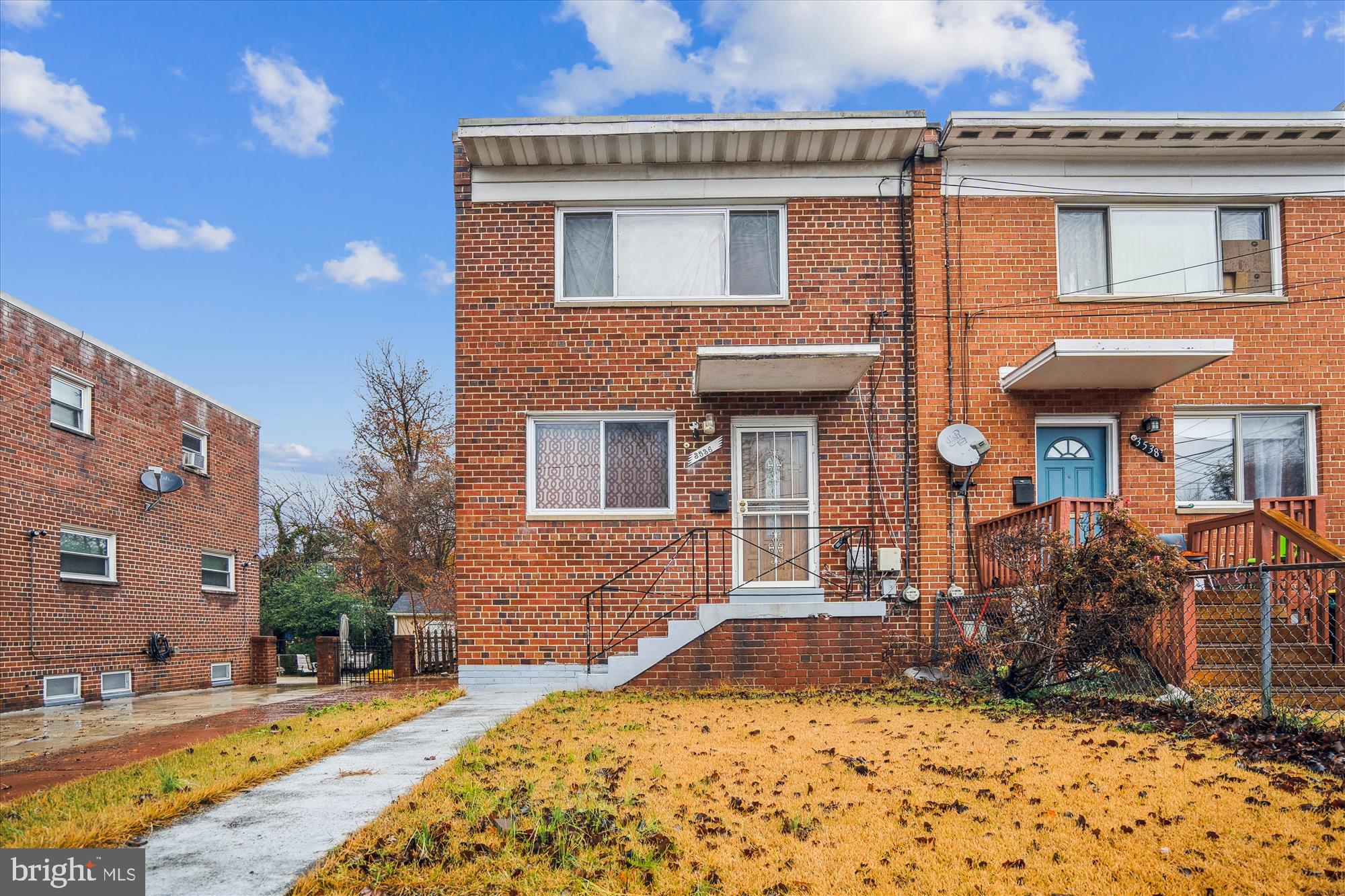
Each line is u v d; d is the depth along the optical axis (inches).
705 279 514.9
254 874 172.9
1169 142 503.5
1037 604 359.3
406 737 325.4
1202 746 267.3
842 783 237.9
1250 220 523.2
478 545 495.5
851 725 329.1
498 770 256.2
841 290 509.7
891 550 488.4
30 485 661.9
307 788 241.0
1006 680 376.2
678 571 493.4
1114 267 514.9
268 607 1379.2
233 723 454.6
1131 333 506.0
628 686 455.8
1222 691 334.3
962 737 297.1
